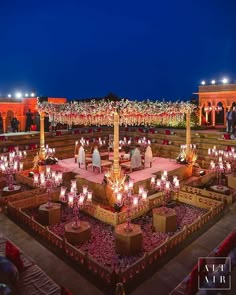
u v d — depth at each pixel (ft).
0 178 56.29
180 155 60.75
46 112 57.52
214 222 37.60
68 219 41.14
